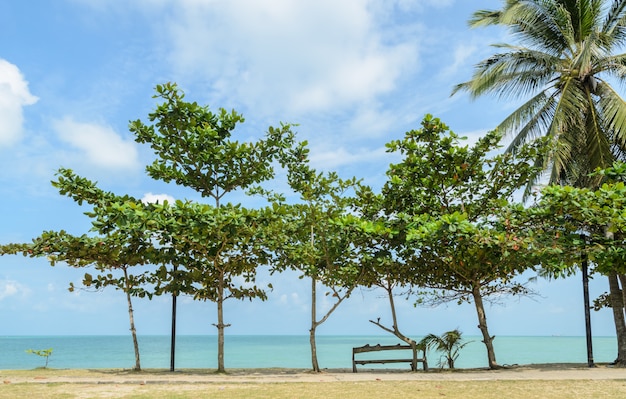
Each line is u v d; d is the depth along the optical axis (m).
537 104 20.06
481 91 20.48
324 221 15.69
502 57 19.92
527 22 19.64
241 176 17.09
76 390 10.30
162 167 16.59
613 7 19.61
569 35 19.28
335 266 16.34
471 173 16.81
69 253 15.11
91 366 31.50
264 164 17.06
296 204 15.80
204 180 16.98
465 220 14.17
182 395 9.62
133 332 16.25
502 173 16.91
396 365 28.73
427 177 17.03
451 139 16.48
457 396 9.45
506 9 19.72
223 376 13.69
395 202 17.12
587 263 16.30
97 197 15.80
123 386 11.09
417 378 12.67
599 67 19.28
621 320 17.53
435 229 14.18
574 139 19.09
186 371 16.02
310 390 10.34
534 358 34.66
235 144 16.33
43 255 14.94
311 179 17.30
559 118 17.97
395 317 16.59
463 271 16.30
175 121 16.11
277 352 52.91
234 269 16.34
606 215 13.55
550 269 16.25
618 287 17.91
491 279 16.59
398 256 16.17
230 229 14.42
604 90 19.12
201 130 16.08
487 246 14.70
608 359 32.25
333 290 16.31
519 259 14.86
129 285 16.11
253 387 10.88
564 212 14.25
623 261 14.05
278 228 15.21
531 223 14.83
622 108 17.61
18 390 10.28
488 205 16.91
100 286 15.96
